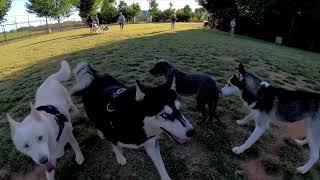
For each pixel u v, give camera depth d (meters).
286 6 26.14
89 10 36.59
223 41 17.05
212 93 4.75
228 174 4.02
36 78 7.89
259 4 28.17
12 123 2.79
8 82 8.21
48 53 12.91
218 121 5.21
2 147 4.52
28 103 5.94
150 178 3.84
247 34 31.27
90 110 3.79
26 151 2.87
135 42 13.85
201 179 3.88
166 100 2.76
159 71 6.06
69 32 25.70
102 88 3.71
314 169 4.39
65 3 35.00
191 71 8.17
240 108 5.83
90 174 3.88
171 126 2.75
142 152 4.25
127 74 7.48
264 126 4.43
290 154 4.60
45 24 31.25
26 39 23.98
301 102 4.25
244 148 4.42
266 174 4.14
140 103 2.84
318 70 11.05
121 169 3.95
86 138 4.57
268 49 16.33
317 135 4.18
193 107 5.64
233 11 31.77
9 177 3.98
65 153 4.25
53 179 3.64
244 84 4.63
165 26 29.94
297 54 17.17
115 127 3.24
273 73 9.38
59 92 4.07
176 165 4.04
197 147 4.45
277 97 4.39
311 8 25.03
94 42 15.26
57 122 3.34
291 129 5.38
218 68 8.74
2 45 21.50
